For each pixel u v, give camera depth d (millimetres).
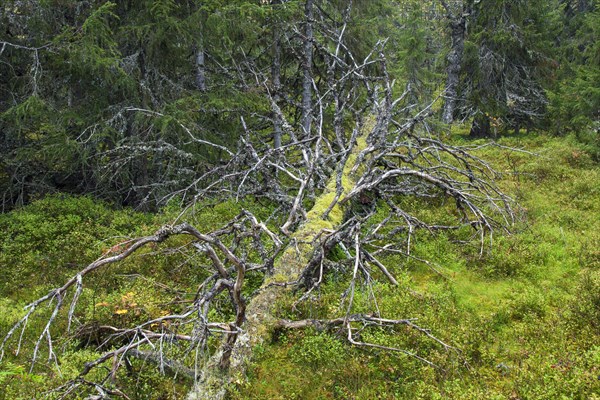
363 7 13883
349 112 14336
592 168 13617
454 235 10008
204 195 10797
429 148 11578
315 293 7395
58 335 6691
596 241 9242
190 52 12742
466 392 5320
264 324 6305
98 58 9352
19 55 10250
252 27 10859
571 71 19375
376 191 10156
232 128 12125
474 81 18828
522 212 10789
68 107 10438
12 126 10273
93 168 11188
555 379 5367
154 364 5805
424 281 8492
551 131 17578
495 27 18438
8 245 8977
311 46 12961
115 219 10086
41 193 11602
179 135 10953
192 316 6629
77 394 5105
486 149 16406
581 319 6730
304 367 6105
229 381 5320
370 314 6828
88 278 8102
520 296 7629
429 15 26531
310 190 9766
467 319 7055
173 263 8633
